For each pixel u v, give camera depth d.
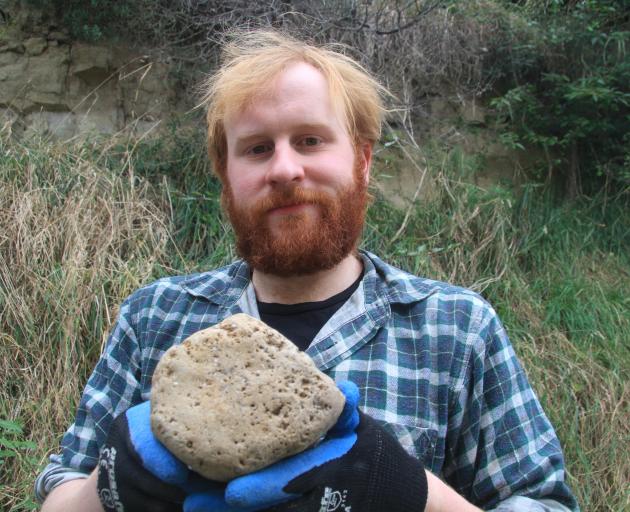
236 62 1.26
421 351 1.16
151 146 3.23
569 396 2.77
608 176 3.81
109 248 2.77
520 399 1.15
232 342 0.91
